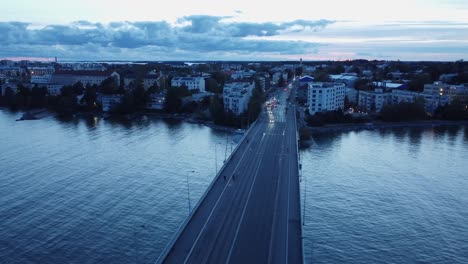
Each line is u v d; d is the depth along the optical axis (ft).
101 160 474.08
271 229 241.55
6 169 437.17
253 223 249.96
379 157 498.28
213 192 306.35
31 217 315.17
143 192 366.43
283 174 355.36
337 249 268.62
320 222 306.55
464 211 331.98
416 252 266.36
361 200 351.25
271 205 280.10
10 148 536.83
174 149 531.91
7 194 362.74
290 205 280.10
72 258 257.55
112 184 387.75
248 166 381.81
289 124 652.07
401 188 383.24
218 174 345.51
